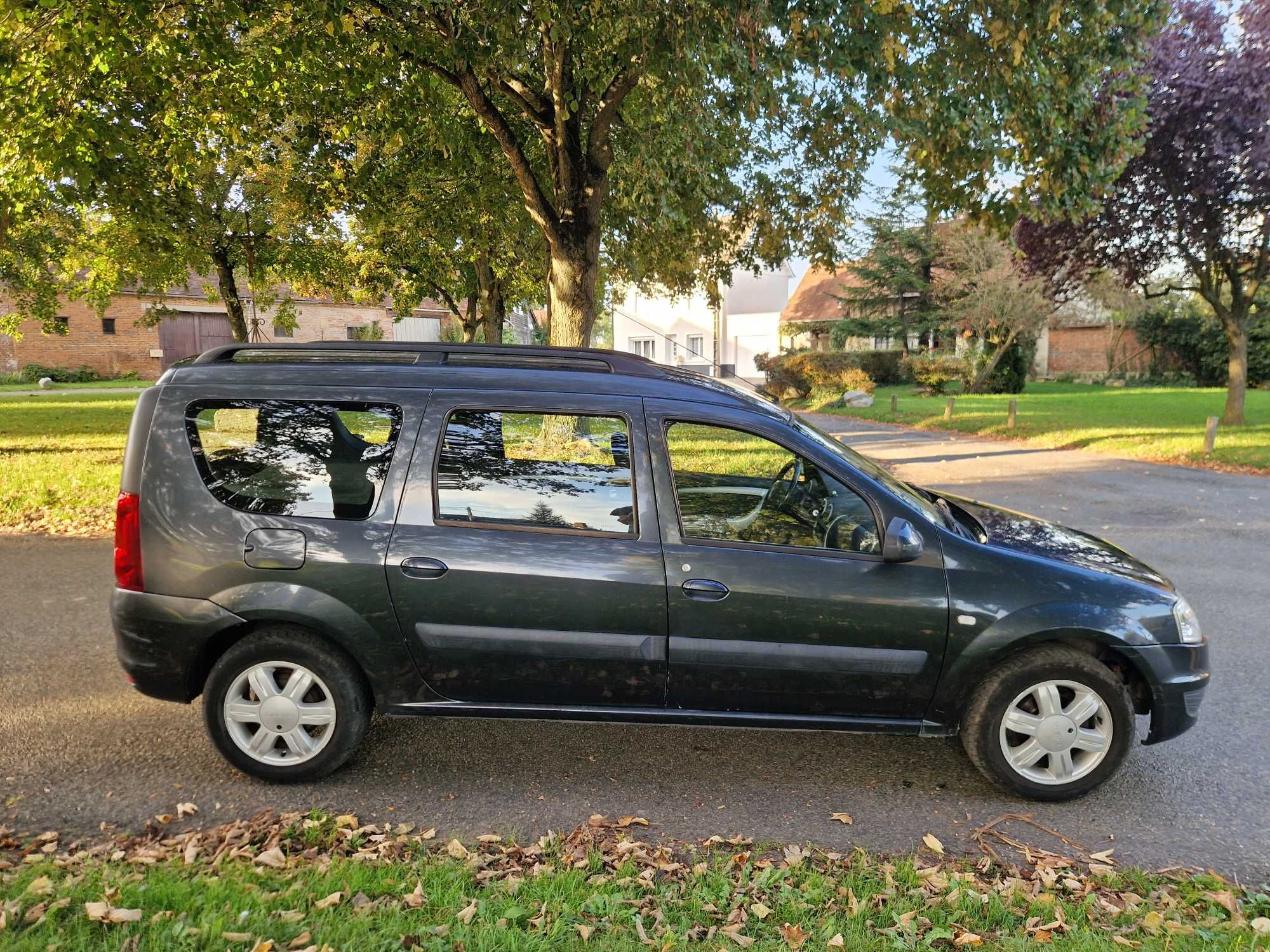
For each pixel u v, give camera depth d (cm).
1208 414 2203
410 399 360
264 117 1298
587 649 347
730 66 757
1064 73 920
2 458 1278
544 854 307
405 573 346
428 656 350
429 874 283
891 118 835
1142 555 802
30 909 249
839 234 1420
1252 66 1416
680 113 798
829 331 4075
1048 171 982
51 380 3869
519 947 244
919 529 354
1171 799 367
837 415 2695
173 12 906
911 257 3703
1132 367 4016
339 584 346
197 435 357
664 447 358
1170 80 1454
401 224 1606
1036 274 1872
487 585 346
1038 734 354
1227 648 555
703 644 347
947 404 2223
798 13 725
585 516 352
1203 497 1105
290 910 257
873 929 265
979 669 350
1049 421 2064
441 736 413
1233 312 1794
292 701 354
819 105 891
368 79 1047
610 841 320
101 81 912
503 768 382
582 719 359
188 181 1388
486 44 828
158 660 352
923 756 406
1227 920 274
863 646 348
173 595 350
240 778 365
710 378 412
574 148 1182
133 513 353
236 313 1900
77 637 544
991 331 3419
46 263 2036
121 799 345
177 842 307
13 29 802
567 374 372
